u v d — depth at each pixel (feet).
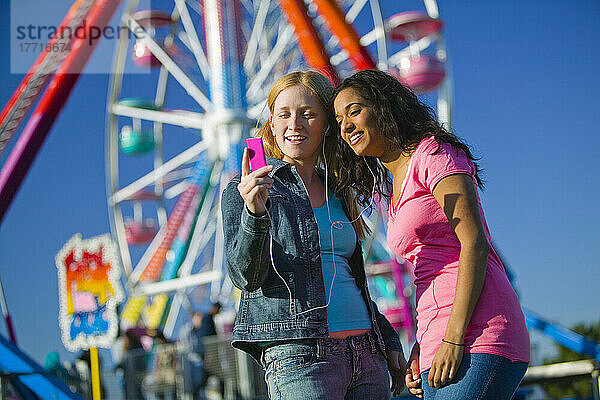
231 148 58.29
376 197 9.14
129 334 26.96
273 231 8.04
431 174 7.66
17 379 12.01
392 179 8.41
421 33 57.82
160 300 69.51
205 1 60.29
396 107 8.08
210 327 25.35
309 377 7.68
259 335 7.80
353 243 8.55
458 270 7.37
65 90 37.06
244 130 58.80
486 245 7.38
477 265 7.29
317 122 8.56
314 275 7.97
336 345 7.91
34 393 12.09
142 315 70.18
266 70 59.93
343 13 42.78
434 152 7.75
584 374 16.16
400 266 46.60
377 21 50.31
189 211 67.36
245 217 7.31
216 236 63.52
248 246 7.33
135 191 67.05
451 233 7.80
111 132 64.08
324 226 8.31
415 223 7.86
